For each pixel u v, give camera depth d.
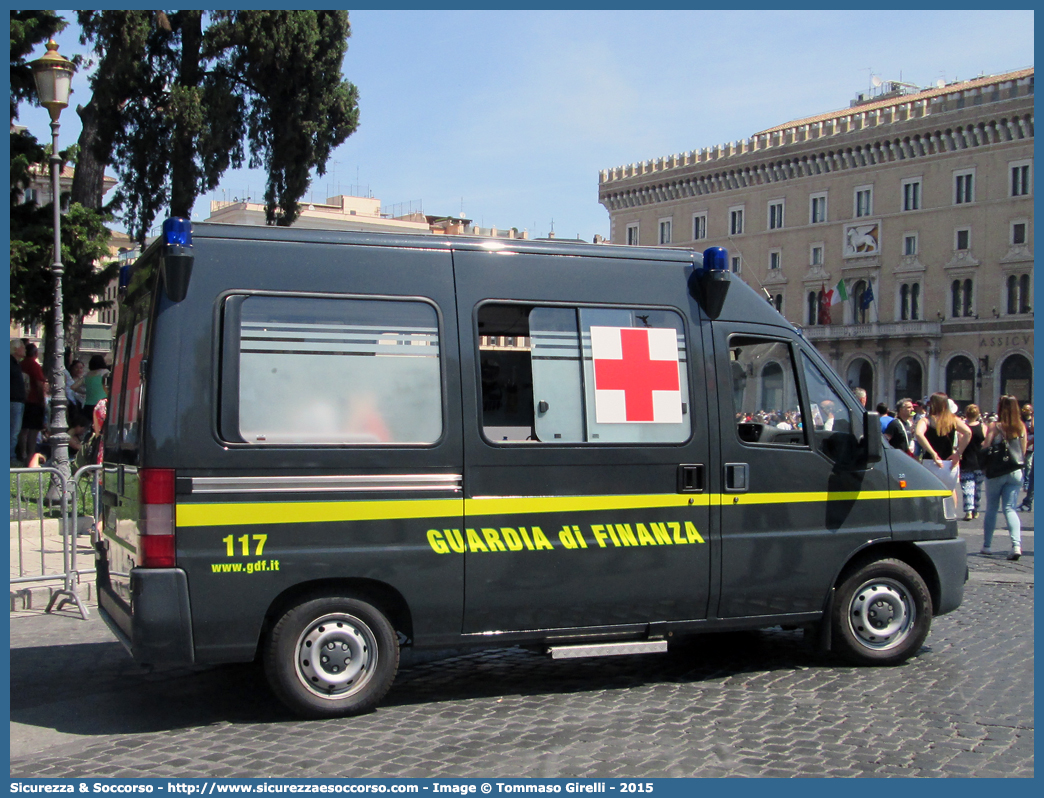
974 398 68.31
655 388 6.10
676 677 6.38
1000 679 6.31
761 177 81.06
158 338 5.18
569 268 6.02
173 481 5.12
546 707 5.67
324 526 5.36
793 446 6.43
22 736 5.18
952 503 6.92
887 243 73.06
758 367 6.43
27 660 6.86
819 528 6.45
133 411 5.56
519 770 4.61
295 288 5.41
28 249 21.55
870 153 73.88
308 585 5.43
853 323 75.06
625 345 6.06
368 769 4.62
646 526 6.01
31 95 22.95
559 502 5.82
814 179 77.56
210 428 5.19
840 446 6.58
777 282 80.00
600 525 5.90
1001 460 11.99
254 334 5.32
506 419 5.84
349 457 5.41
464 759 4.76
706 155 85.56
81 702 5.80
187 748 4.96
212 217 60.00
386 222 70.00
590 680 6.31
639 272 6.19
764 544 6.29
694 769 4.63
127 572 5.48
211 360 5.23
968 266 68.69
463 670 6.59
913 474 6.78
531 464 5.77
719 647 7.23
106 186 42.81
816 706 5.69
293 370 5.37
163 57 26.19
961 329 68.81
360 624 5.48
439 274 5.72
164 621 5.07
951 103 69.75
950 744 5.02
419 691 6.04
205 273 5.29
